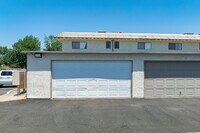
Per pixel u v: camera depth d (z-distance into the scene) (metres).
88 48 33.31
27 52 16.61
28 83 16.98
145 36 35.12
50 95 17.09
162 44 34.41
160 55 17.67
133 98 17.44
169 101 16.03
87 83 17.39
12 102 15.79
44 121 10.51
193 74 18.11
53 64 17.17
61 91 17.20
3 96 18.34
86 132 8.84
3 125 9.87
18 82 18.98
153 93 17.75
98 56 17.38
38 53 16.81
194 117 11.19
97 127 9.50
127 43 33.88
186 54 17.83
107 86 17.48
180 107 13.77
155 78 17.75
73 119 10.84
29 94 17.02
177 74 17.95
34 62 17.00
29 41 74.12
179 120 10.61
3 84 25.08
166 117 11.20
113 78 17.50
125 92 17.56
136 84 17.56
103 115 11.65
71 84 17.30
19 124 10.02
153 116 11.41
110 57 17.42
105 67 17.47
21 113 12.23
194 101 16.02
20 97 17.78
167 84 17.86
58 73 17.19
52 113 12.18
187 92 18.05
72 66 17.28
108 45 33.66
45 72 17.06
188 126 9.62
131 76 17.56
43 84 17.06
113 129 9.22
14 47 72.69
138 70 17.58
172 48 34.69
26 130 9.12
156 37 34.75
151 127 9.48
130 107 13.79
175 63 17.94
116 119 10.82
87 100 16.61
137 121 10.45
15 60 70.31
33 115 11.73
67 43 33.12
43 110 12.99
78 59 17.23
